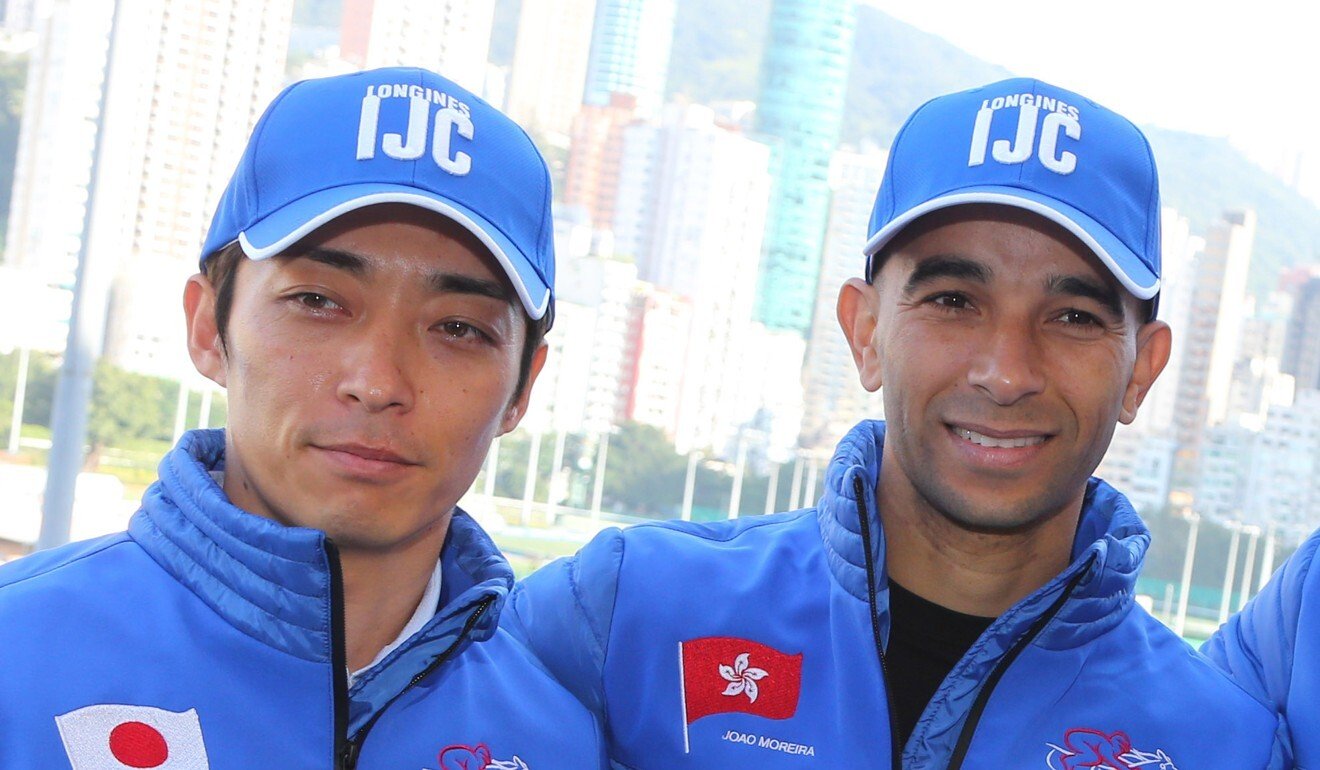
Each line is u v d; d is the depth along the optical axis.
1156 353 1.42
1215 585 36.34
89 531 18.06
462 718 1.15
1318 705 1.31
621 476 37.09
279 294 1.05
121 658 1.00
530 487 33.00
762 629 1.38
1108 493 1.46
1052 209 1.25
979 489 1.28
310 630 1.04
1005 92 1.37
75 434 4.93
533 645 1.37
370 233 1.05
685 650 1.36
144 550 1.08
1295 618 1.37
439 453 1.06
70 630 1.00
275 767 1.01
